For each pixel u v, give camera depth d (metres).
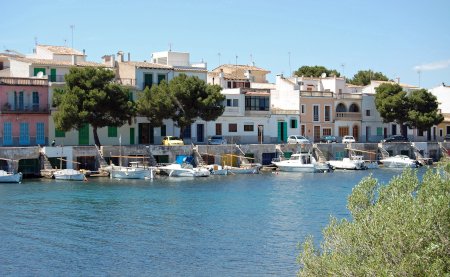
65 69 98.88
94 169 87.50
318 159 109.75
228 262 39.06
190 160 94.12
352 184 79.69
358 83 193.75
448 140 138.00
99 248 42.62
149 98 95.19
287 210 57.62
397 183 23.97
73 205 60.06
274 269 37.44
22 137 89.12
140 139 100.81
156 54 119.25
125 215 54.84
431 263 19.69
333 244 23.83
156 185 77.50
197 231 48.16
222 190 72.88
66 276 36.12
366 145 116.25
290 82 124.12
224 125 110.38
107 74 87.44
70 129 85.88
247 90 113.75
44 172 81.69
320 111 125.06
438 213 20.11
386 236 20.48
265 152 103.50
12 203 60.88
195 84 96.25
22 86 89.44
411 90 143.50
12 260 39.44
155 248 42.72
